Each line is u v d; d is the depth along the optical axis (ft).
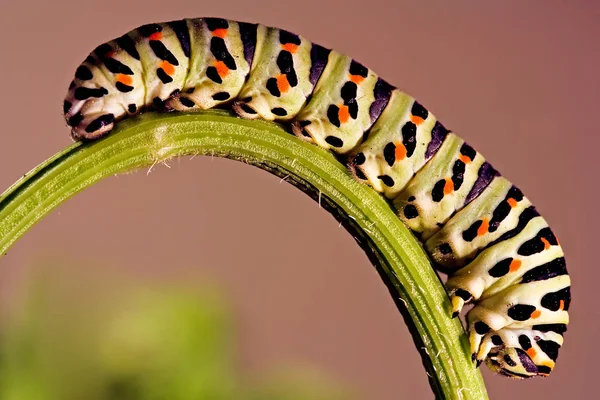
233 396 0.63
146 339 0.63
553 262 0.60
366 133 0.60
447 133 0.61
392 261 0.59
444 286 0.59
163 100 0.59
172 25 0.60
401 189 0.61
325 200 0.59
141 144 0.58
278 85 0.60
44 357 0.62
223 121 0.59
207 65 0.60
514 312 0.60
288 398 0.64
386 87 0.61
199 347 0.63
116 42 0.59
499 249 0.60
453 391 0.59
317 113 0.60
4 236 0.57
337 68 0.60
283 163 0.59
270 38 0.60
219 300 0.64
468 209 0.61
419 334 0.59
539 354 0.60
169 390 0.62
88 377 0.62
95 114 0.59
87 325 0.62
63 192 0.58
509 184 0.61
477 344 0.59
